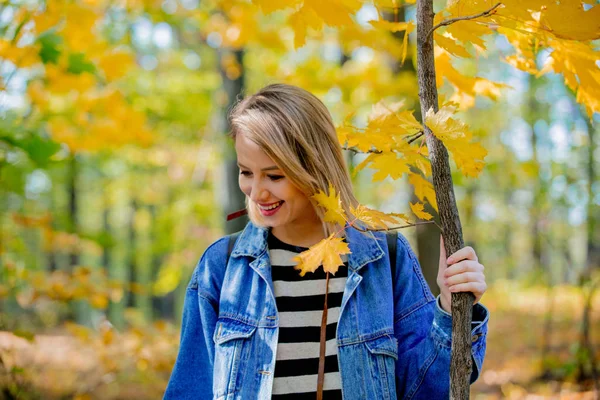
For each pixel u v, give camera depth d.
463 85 1.57
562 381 4.34
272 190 1.30
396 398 1.32
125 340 3.49
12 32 2.36
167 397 1.45
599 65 1.26
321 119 1.36
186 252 6.82
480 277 1.06
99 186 10.95
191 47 6.27
